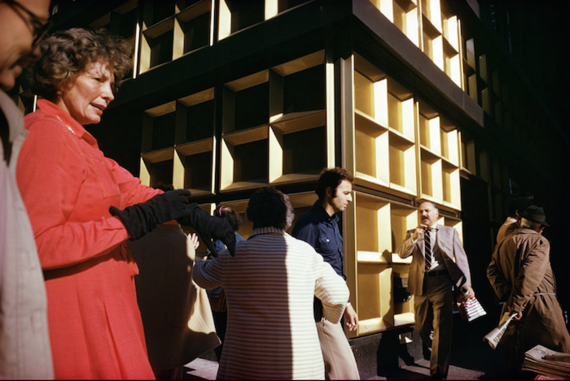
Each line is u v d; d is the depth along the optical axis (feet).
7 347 2.13
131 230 3.08
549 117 30.14
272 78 11.30
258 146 11.86
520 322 9.46
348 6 9.50
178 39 13.88
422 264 10.68
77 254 2.72
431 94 14.17
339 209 7.86
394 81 12.34
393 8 13.23
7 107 2.34
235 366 4.76
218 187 11.96
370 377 9.53
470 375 10.18
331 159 9.70
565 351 8.83
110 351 2.91
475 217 17.78
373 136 11.66
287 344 4.66
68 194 2.91
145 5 15.39
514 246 9.66
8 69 2.51
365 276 10.63
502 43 21.90
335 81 10.22
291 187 10.39
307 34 10.32
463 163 17.49
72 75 3.48
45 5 2.64
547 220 31.01
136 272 3.80
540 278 9.02
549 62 32.37
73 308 2.83
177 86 13.30
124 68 4.17
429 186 14.51
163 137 14.65
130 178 4.40
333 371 6.28
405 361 11.25
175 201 3.47
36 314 2.27
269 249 5.23
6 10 2.44
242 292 5.07
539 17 31.19
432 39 15.30
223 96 12.27
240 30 12.17
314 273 5.44
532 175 28.27
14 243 2.25
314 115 10.11
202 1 13.01
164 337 6.43
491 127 18.92
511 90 25.22
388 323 10.68
